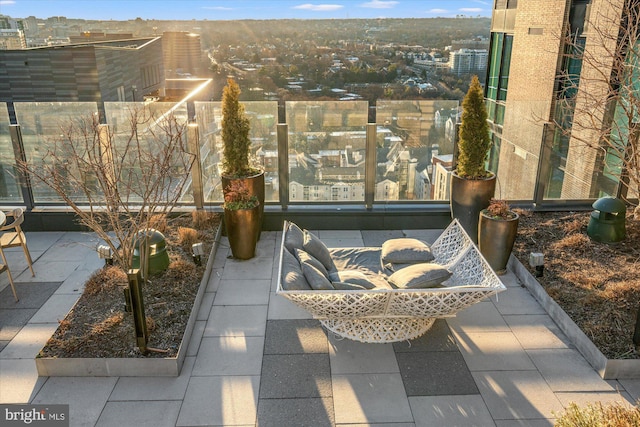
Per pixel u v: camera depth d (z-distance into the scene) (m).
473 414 3.69
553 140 7.01
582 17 11.16
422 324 4.59
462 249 5.15
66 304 5.16
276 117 6.80
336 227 7.11
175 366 4.06
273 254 6.34
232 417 3.66
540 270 5.32
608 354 4.07
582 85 8.55
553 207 7.24
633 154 6.28
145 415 3.68
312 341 4.56
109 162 5.09
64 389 3.93
